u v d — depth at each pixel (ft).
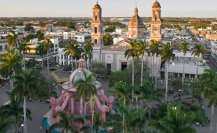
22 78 269.23
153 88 318.04
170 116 194.29
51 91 446.19
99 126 293.43
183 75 526.16
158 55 511.81
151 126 197.26
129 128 238.07
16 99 271.08
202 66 558.56
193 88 433.07
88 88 259.60
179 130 189.47
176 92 485.15
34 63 535.60
